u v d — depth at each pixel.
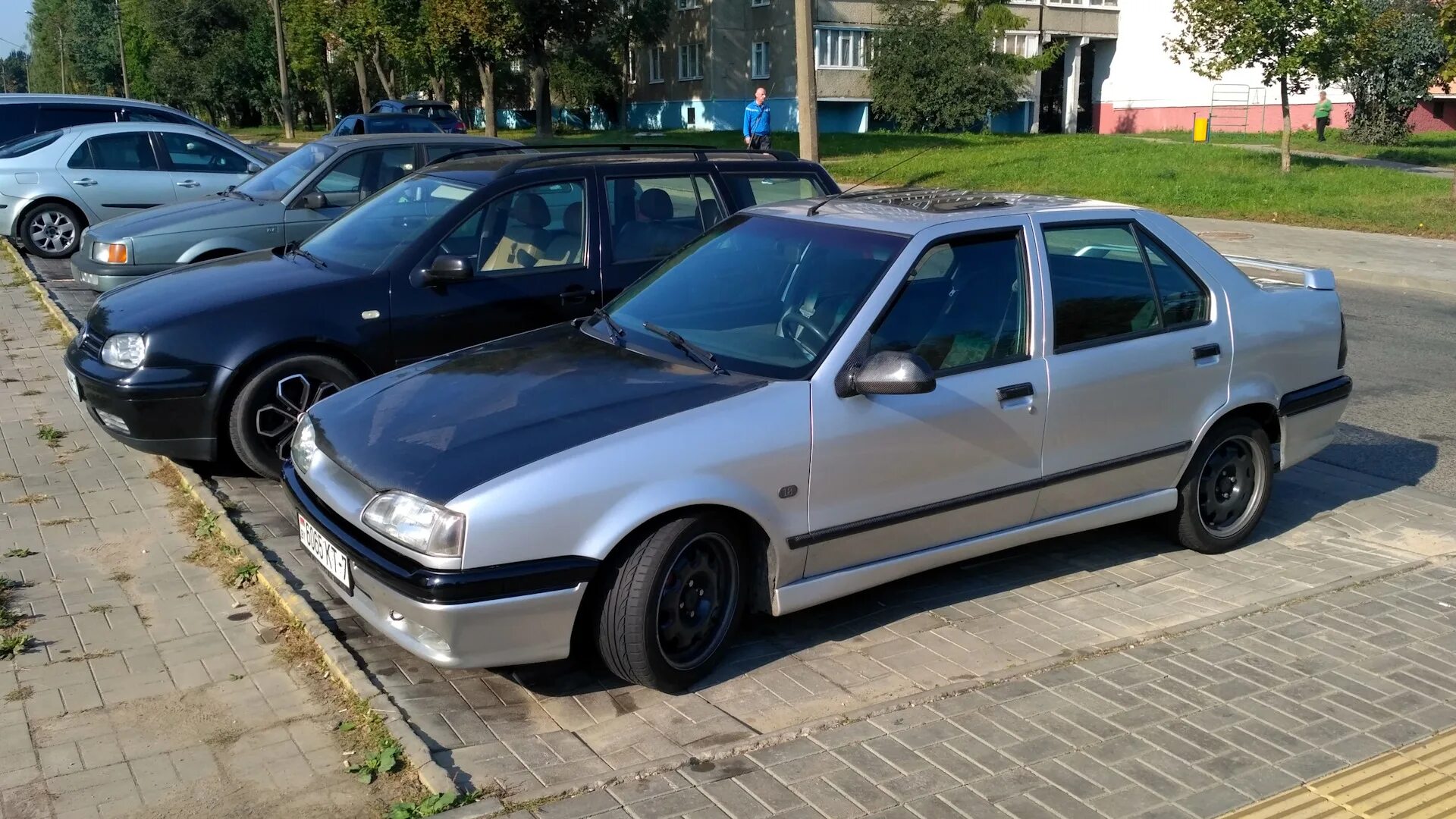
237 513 5.77
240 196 10.20
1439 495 6.50
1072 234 4.95
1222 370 5.24
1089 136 36.97
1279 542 5.76
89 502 5.93
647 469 3.81
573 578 3.72
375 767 3.54
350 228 6.94
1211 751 3.70
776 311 4.58
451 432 3.98
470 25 36.62
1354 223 18.33
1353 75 22.30
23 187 13.43
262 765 3.60
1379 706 4.02
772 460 4.04
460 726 3.85
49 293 11.34
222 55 62.84
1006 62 39.91
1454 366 9.73
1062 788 3.48
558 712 3.96
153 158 14.02
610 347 4.66
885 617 4.80
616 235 6.77
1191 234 5.36
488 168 6.82
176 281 6.47
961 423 4.47
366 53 49.28
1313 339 5.66
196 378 5.86
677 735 3.81
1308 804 3.42
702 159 7.12
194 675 4.18
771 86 49.06
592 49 46.44
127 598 4.83
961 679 4.18
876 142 32.94
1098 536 5.80
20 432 7.07
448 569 3.61
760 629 4.66
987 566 5.39
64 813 3.35
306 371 6.07
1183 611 4.89
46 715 3.88
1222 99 47.44
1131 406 4.97
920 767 3.58
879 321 4.38
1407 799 3.45
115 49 86.88
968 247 4.67
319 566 4.22
